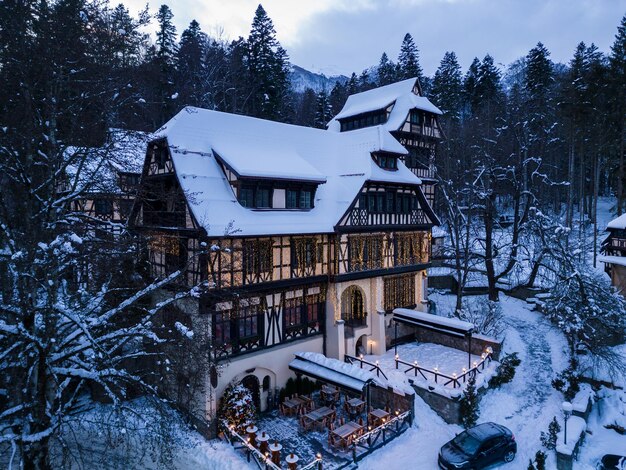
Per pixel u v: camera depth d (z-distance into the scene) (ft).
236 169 60.34
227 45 163.02
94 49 41.78
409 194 87.10
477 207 107.04
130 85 44.98
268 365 65.00
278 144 76.43
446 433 57.47
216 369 56.90
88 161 45.27
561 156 168.14
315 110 200.54
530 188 133.08
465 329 71.00
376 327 79.71
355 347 78.84
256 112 145.18
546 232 96.27
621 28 123.75
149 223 67.26
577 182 170.19
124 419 40.29
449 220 110.42
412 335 89.20
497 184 111.65
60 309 35.17
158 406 42.63
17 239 39.34
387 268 80.79
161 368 59.82
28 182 38.50
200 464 50.16
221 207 59.67
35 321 40.27
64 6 38.68
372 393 64.28
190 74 130.72
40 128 41.16
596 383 69.05
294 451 52.70
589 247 122.11
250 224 60.23
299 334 69.72
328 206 73.72
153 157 65.98
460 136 140.87
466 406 59.11
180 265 60.39
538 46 179.32
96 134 44.80
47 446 37.73
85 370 41.11
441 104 176.04
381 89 130.62
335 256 71.46
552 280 105.50
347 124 130.62
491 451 50.57
